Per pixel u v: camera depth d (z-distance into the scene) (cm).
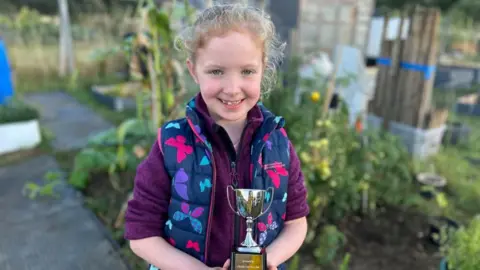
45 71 884
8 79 541
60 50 887
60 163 391
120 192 320
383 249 246
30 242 248
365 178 281
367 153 284
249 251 88
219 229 98
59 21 922
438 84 742
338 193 265
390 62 429
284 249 102
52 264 226
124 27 848
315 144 242
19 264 226
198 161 96
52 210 290
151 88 272
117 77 902
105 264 227
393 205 302
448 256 192
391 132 427
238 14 88
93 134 500
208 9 92
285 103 264
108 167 342
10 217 279
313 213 256
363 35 557
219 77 88
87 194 317
